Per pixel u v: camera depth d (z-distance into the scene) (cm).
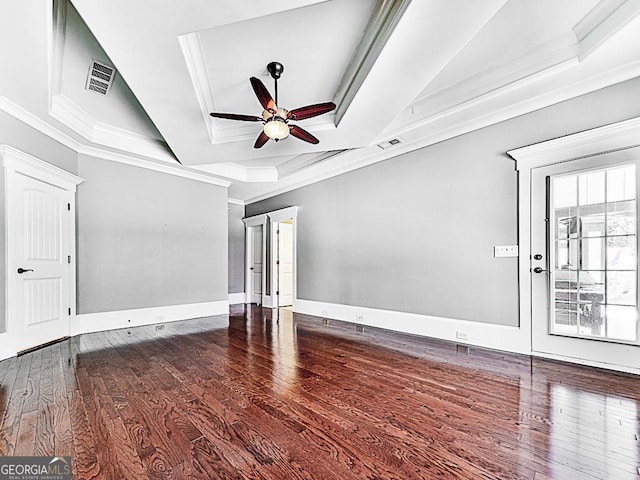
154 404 212
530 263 312
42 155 355
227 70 272
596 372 265
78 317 413
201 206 557
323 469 146
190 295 536
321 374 268
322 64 269
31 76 253
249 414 198
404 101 290
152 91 267
